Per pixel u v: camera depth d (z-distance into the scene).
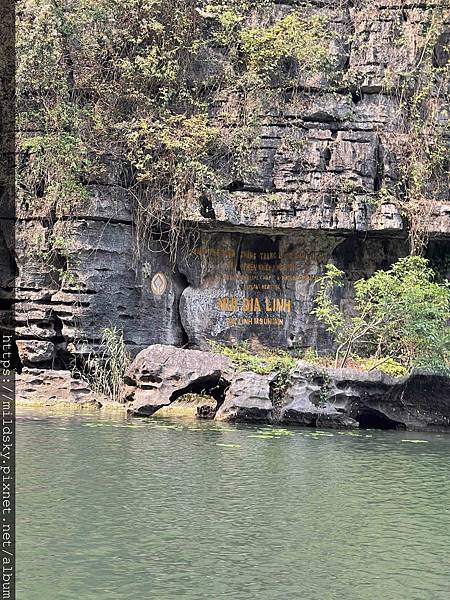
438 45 20.69
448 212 19.91
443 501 10.44
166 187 19.52
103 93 19.77
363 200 19.61
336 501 10.30
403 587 7.53
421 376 16.38
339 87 20.23
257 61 19.88
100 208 19.06
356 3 20.64
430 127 20.27
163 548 8.32
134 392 16.56
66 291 18.91
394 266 18.05
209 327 19.97
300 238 20.12
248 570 7.80
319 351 20.05
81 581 7.40
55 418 15.55
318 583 7.55
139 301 19.52
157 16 19.97
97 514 9.34
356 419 16.56
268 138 19.70
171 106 20.14
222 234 20.06
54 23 19.75
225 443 13.63
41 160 19.42
